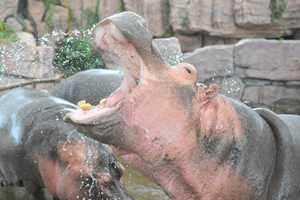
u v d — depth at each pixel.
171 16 16.78
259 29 16.44
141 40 3.51
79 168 6.54
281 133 4.15
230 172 3.84
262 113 4.29
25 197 7.84
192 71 3.69
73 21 16.98
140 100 3.61
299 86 14.68
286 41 14.65
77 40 15.59
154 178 3.88
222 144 3.78
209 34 16.70
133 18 3.55
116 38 3.53
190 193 3.87
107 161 6.55
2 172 7.84
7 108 7.91
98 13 17.05
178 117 3.65
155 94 3.62
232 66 14.80
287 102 14.59
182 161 3.74
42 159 7.00
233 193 3.88
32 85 13.02
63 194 6.74
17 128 7.50
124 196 6.55
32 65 13.73
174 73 3.67
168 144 3.68
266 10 16.16
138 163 3.84
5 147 7.55
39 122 7.32
